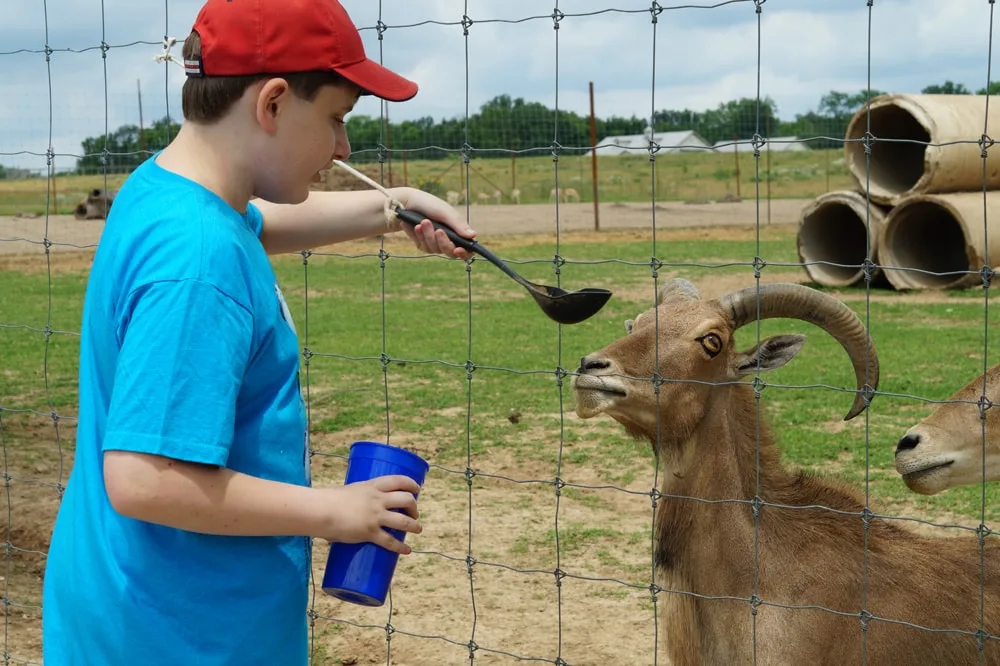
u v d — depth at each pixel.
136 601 2.62
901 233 19.17
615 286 20.80
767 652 4.03
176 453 2.38
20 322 16.42
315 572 6.52
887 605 3.99
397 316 17.02
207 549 2.64
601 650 5.48
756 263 3.64
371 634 5.72
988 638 3.77
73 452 8.97
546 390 11.27
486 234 34.19
